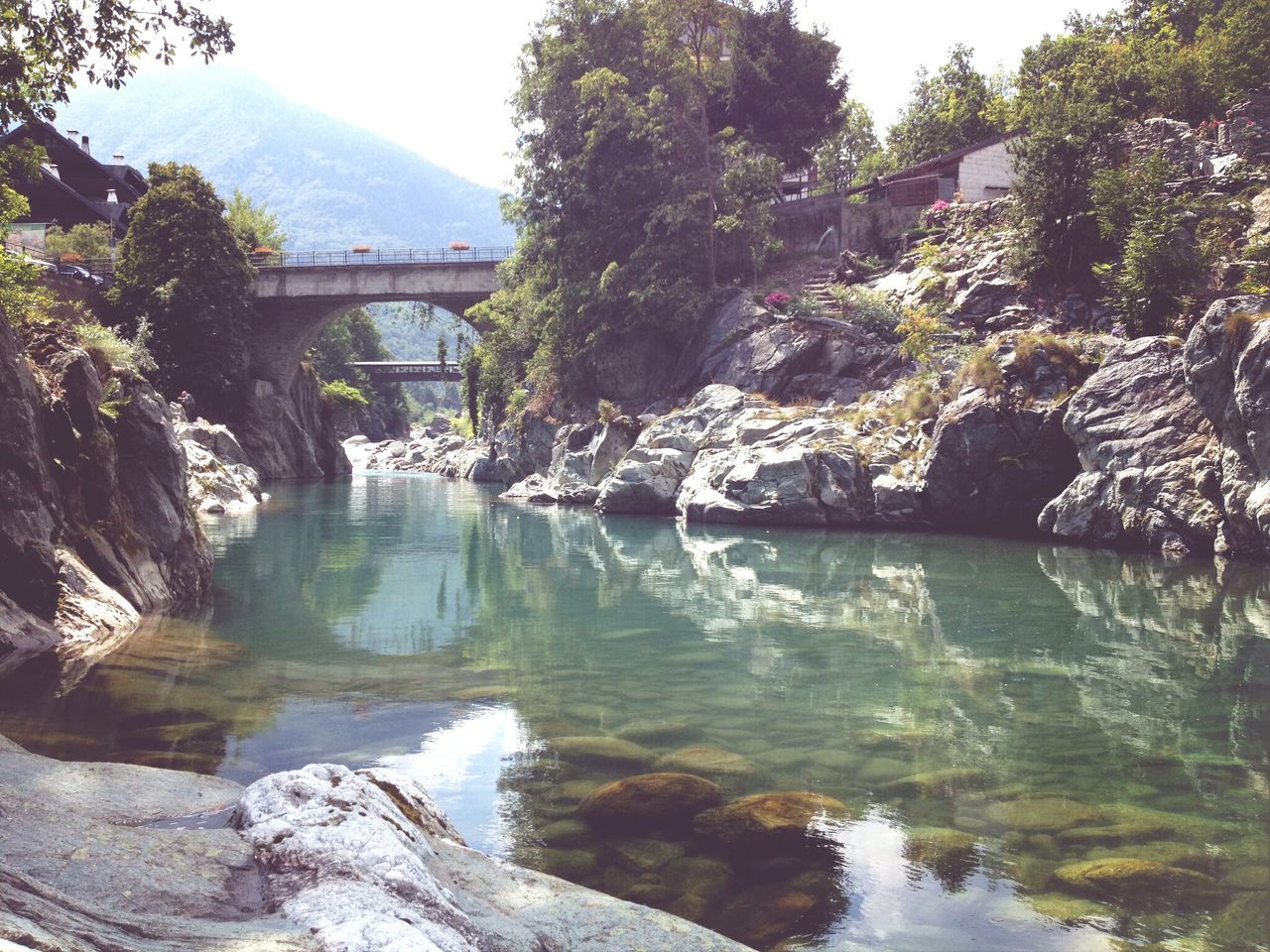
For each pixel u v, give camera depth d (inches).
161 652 402.3
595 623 498.3
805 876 189.5
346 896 125.6
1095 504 779.4
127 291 1838.1
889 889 184.1
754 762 267.4
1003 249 1259.8
